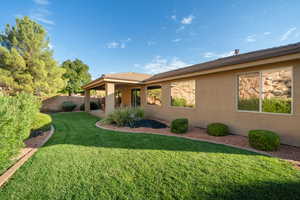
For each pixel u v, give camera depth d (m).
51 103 18.80
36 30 14.95
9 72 13.02
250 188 2.80
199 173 3.35
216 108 7.91
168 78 10.16
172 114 10.76
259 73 6.33
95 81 12.62
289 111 5.95
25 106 4.79
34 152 4.80
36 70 13.98
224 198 2.58
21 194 2.75
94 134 7.02
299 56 4.71
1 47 12.34
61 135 6.86
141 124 9.40
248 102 7.11
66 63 26.89
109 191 2.80
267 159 4.07
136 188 2.88
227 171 3.42
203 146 5.25
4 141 3.41
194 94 9.68
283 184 2.90
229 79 7.32
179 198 2.60
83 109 20.39
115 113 9.42
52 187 2.93
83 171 3.50
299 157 4.25
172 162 3.92
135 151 4.75
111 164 3.84
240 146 5.31
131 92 16.06
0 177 3.29
